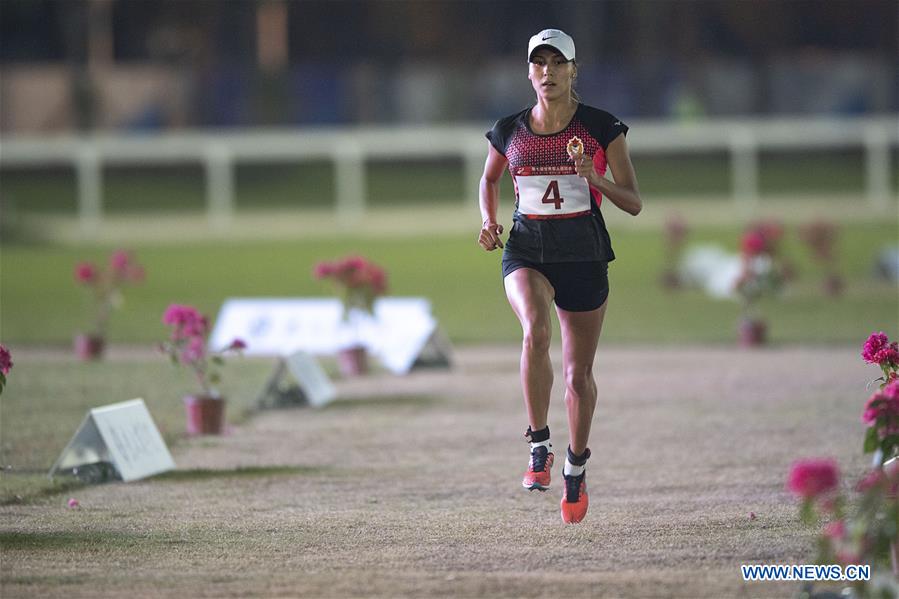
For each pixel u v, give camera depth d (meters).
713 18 148.50
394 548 21.83
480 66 148.00
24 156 104.88
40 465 29.59
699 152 124.88
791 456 30.16
